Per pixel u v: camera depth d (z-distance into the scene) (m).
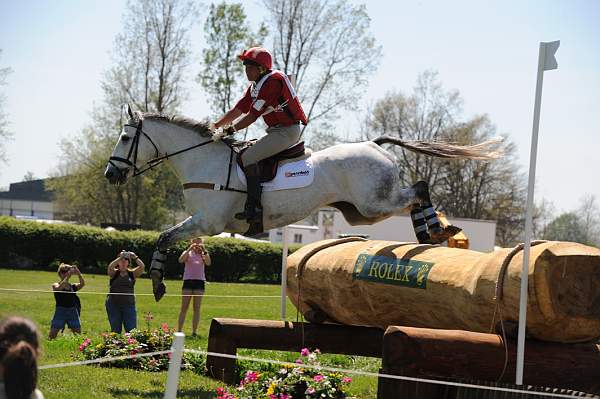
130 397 7.31
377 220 9.39
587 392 6.68
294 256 9.99
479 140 52.22
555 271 6.39
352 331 9.37
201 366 9.36
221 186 8.62
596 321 6.51
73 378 8.09
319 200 9.06
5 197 110.56
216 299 22.11
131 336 9.69
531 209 6.31
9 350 3.35
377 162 9.20
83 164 52.44
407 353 6.39
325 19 41.94
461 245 11.16
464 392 6.51
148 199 51.84
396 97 52.91
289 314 18.08
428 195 9.34
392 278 7.90
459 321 7.33
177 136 8.82
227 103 42.41
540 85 6.62
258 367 9.41
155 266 8.48
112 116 49.19
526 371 6.56
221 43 42.00
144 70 45.62
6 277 27.09
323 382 7.27
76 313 11.99
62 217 70.19
